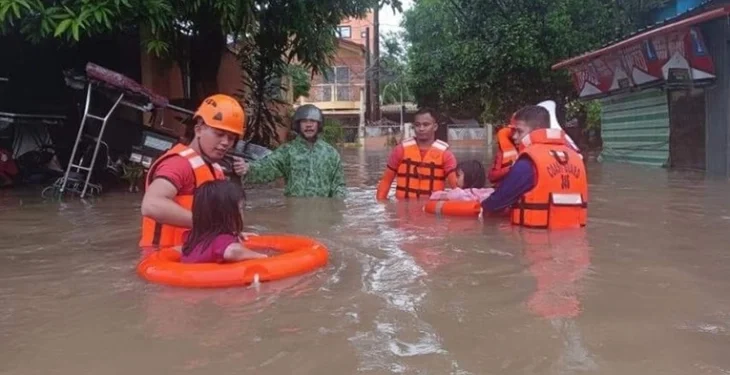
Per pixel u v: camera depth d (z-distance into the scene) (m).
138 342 2.64
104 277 3.70
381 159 18.92
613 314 2.89
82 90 9.15
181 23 10.43
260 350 2.53
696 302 3.06
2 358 2.51
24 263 4.14
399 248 4.39
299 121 7.45
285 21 11.23
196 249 3.82
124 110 9.46
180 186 4.30
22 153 11.00
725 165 10.05
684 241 4.51
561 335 2.63
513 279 3.52
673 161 11.77
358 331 2.73
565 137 5.34
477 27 17.94
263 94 12.77
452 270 3.75
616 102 14.45
